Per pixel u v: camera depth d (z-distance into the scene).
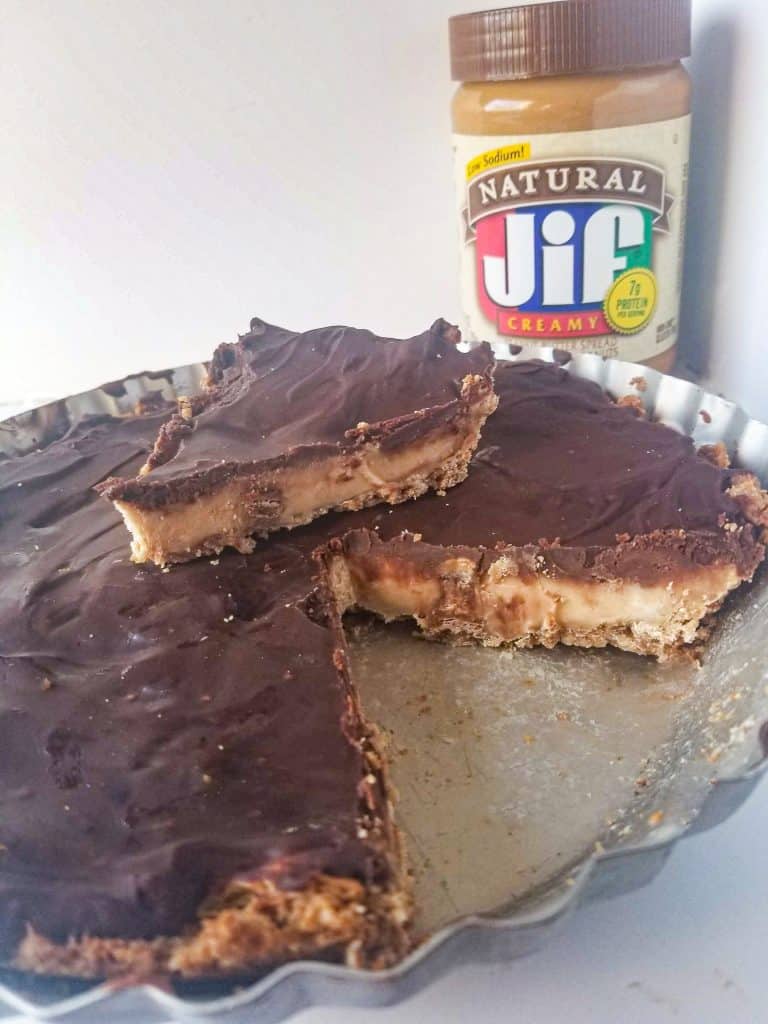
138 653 0.21
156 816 0.17
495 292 0.30
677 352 0.34
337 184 0.34
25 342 0.37
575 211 0.28
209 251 0.36
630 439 0.27
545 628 0.25
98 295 0.36
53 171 0.34
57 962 0.16
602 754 0.21
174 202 0.34
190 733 0.19
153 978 0.15
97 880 0.16
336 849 0.16
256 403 0.27
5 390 0.38
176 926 0.15
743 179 0.28
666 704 0.23
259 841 0.16
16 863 0.16
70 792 0.18
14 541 0.26
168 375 0.33
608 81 0.26
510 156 0.27
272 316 0.37
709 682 0.22
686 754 0.20
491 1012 0.16
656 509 0.25
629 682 0.24
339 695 0.19
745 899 0.18
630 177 0.27
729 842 0.19
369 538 0.25
